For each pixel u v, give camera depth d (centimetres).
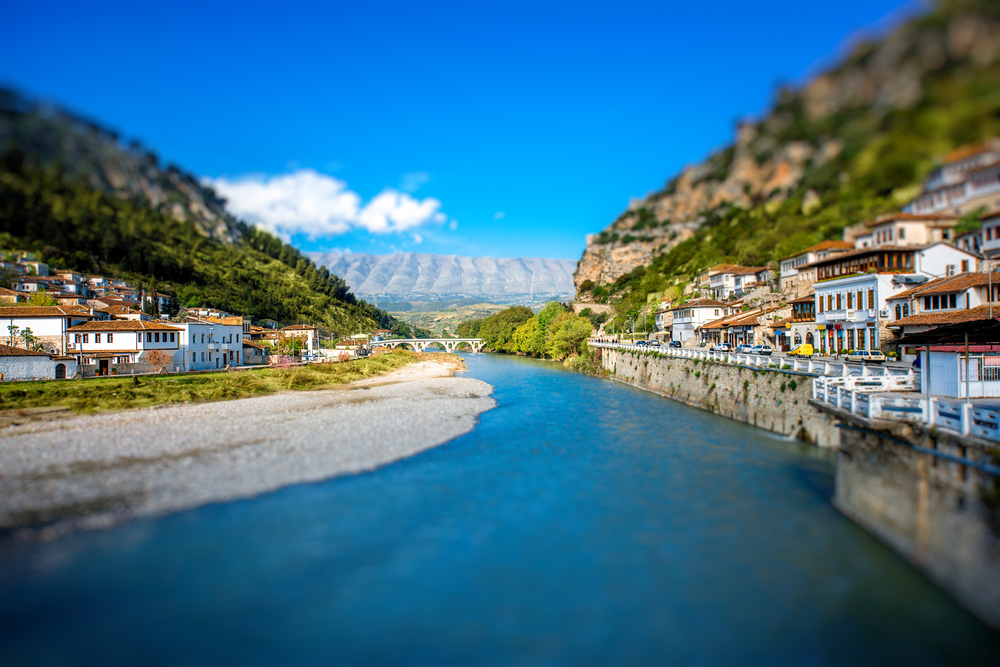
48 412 4131
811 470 2570
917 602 1398
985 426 1620
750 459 2798
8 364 5566
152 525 1975
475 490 2370
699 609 1402
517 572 1622
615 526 1942
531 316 18775
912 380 2797
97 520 2014
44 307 6519
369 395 5794
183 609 1441
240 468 2659
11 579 1588
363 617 1402
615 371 8188
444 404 5062
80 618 1398
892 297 4416
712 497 2216
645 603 1439
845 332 5012
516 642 1294
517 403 5169
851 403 2312
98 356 6456
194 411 4331
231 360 8444
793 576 1545
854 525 1902
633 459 2864
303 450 3030
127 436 3297
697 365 5016
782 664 1188
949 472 1573
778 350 6156
